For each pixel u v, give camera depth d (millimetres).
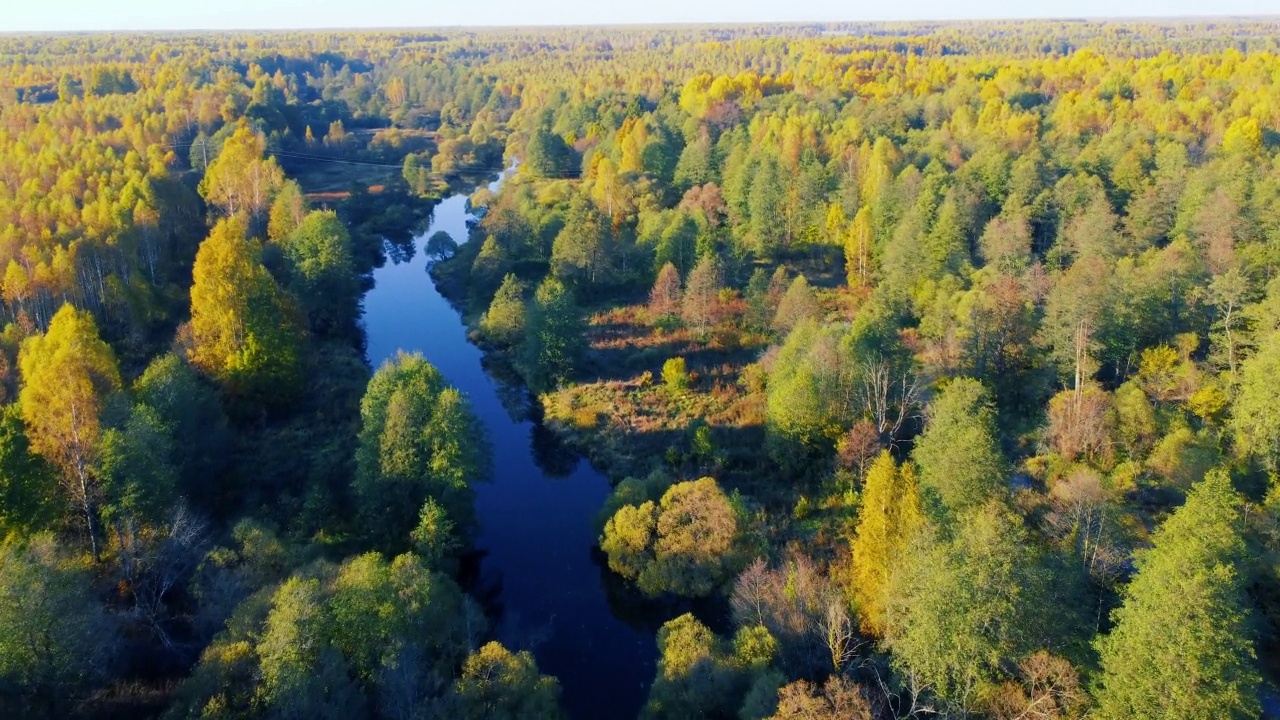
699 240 98438
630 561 50031
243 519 46469
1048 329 64812
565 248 100750
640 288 103562
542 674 44531
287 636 32625
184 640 39812
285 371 68500
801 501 55219
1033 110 143625
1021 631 32219
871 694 36156
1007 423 62125
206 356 66250
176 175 119812
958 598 32156
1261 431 46906
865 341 63438
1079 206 90438
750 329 87562
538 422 75312
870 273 97062
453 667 38125
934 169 104250
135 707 35312
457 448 52656
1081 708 31422
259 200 112750
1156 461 49781
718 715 36531
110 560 43219
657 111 181375
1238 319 62062
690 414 71562
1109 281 64375
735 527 49188
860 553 41219
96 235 82188
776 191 109125
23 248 78250
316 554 47719
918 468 50938
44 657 32281
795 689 33219
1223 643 29000
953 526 38844
